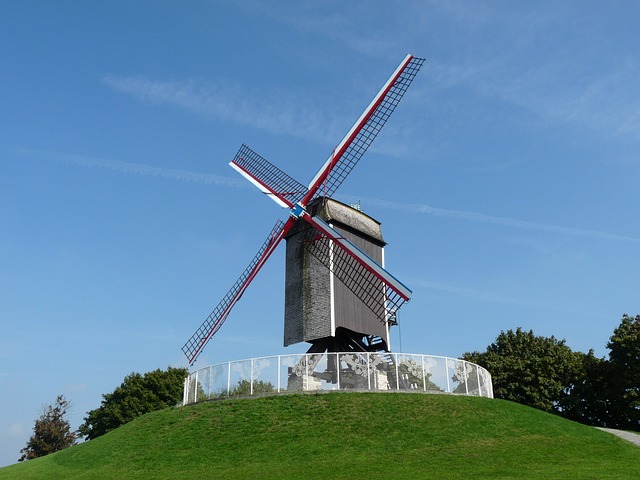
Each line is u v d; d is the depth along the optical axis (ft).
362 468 77.10
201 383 113.09
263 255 123.54
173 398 227.61
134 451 93.25
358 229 124.98
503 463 77.56
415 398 101.30
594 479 69.10
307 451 84.69
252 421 96.22
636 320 176.24
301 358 106.93
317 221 119.03
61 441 226.38
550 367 186.39
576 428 96.27
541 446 84.79
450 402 100.63
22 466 104.94
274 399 102.94
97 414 229.66
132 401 221.25
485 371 117.29
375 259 127.85
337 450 84.43
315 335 114.62
